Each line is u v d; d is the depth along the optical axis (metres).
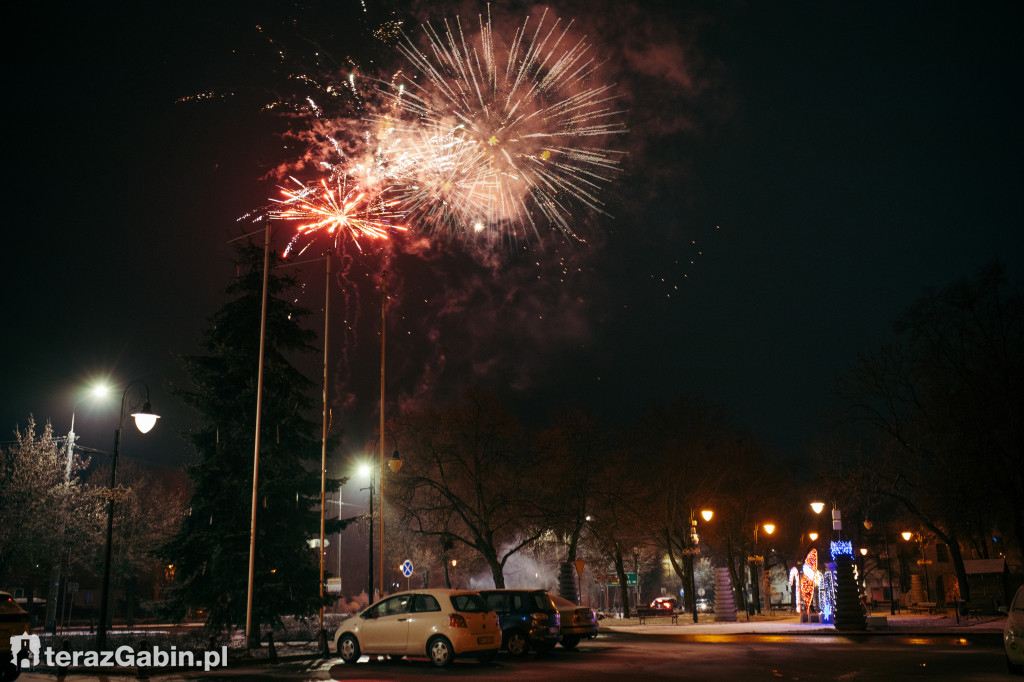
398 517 44.88
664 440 54.50
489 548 43.78
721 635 33.75
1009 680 16.02
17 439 42.44
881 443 46.69
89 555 49.38
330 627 39.78
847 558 35.47
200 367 33.03
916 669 18.41
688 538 54.88
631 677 17.36
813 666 19.38
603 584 63.25
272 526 31.73
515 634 23.11
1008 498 40.06
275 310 33.75
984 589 54.75
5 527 39.88
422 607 20.95
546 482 46.12
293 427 33.28
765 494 59.97
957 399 41.50
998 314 40.47
